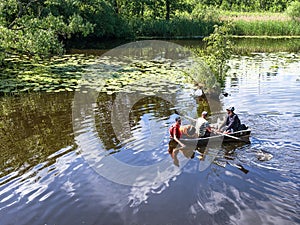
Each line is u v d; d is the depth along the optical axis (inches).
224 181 228.5
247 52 804.6
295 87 470.9
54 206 204.2
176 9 1332.4
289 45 926.4
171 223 187.3
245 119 350.3
